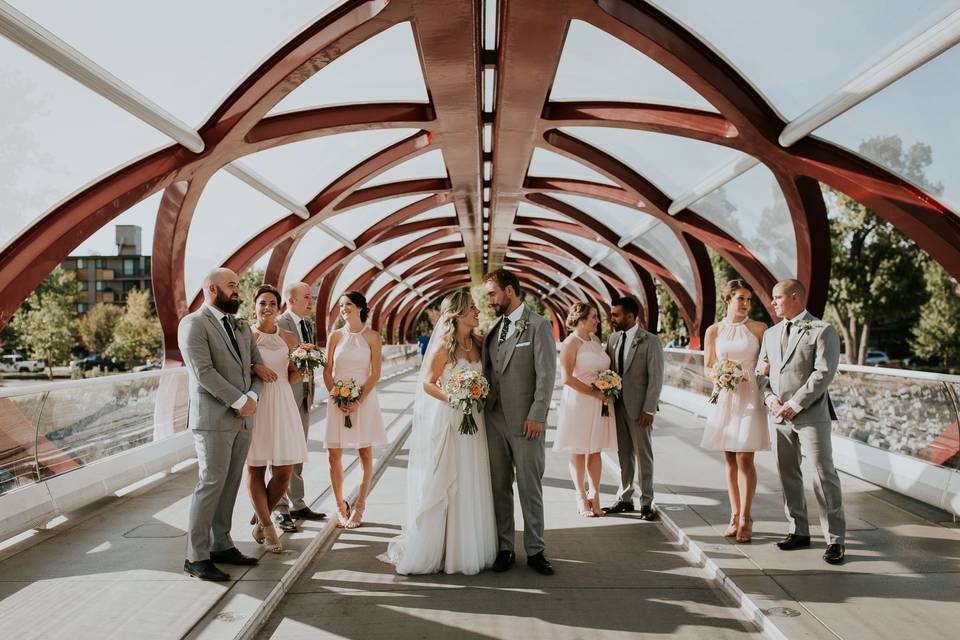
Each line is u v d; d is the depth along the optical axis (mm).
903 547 4500
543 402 4188
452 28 6371
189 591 3713
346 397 5086
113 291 62375
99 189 7141
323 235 15016
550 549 4645
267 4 5812
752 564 4141
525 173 12578
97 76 5500
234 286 4172
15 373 41438
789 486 4512
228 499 4219
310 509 5492
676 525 5043
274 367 4523
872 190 7465
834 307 25188
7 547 4617
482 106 9531
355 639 3254
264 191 9977
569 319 5527
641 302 21750
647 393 5375
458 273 36375
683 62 6719
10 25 4734
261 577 3924
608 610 3594
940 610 3426
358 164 11211
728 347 4809
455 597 3785
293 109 8383
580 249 21625
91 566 4172
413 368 29938
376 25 6262
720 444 4703
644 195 11828
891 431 6262
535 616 3516
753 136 7574
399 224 17359
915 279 23953
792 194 8539
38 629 3242
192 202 8469
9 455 4848
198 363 3928
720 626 3393
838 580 3854
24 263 6785
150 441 7160
